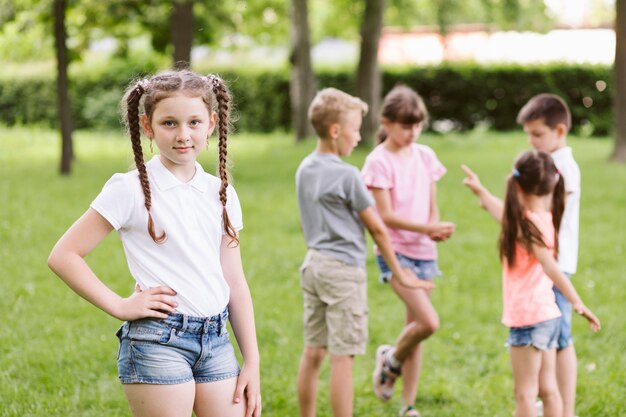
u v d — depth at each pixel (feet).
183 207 10.19
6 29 60.13
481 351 20.18
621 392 17.04
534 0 69.87
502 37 104.63
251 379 10.48
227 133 10.73
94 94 84.74
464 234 33.06
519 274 14.17
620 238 31.58
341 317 14.48
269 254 29.37
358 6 67.15
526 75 80.89
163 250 10.08
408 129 16.39
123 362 9.99
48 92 86.28
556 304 14.42
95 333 20.40
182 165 10.33
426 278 16.70
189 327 10.00
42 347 19.13
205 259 10.25
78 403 16.30
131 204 9.94
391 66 84.02
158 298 9.86
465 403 17.08
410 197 16.74
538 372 14.12
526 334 13.93
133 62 83.97
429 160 17.28
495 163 54.75
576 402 16.72
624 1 53.93
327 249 14.65
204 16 62.23
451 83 82.07
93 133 82.99
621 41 54.49
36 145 68.95
